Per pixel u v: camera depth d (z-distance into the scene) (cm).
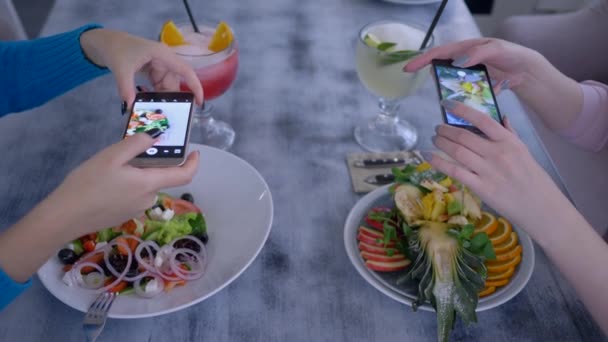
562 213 61
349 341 64
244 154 89
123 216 60
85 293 64
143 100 72
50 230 56
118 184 57
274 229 77
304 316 67
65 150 88
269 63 109
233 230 74
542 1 227
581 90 89
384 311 67
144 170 60
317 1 128
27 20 236
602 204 122
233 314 67
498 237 72
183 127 69
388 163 87
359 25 120
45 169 85
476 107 72
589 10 147
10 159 86
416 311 67
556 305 68
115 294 64
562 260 63
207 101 95
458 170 64
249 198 77
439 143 66
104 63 81
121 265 67
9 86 85
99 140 90
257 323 66
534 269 72
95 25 87
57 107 97
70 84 88
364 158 88
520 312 67
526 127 93
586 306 64
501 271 68
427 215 70
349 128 95
